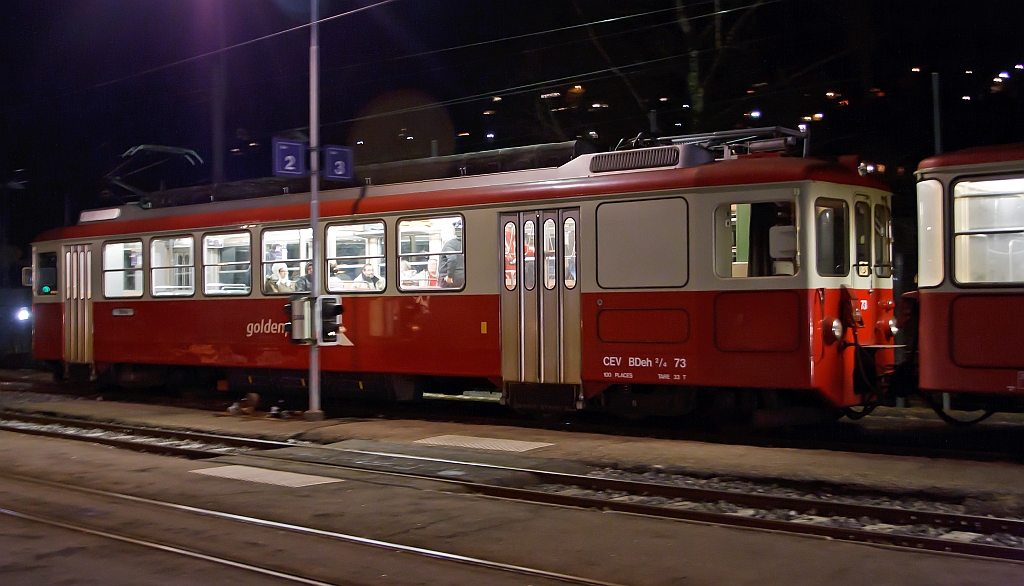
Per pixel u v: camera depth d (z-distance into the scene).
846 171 11.61
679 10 19.14
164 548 7.07
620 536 7.29
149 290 17.34
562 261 12.48
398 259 13.99
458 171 14.06
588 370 12.23
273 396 17.73
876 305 12.13
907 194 25.08
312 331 13.86
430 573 6.41
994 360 9.84
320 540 7.33
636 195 11.90
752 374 11.10
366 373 14.65
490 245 13.09
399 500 8.71
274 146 13.53
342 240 14.63
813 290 10.88
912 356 11.16
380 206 14.14
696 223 11.48
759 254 11.19
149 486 9.63
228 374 16.55
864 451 10.48
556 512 8.16
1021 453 10.28
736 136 12.66
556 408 12.57
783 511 8.02
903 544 6.89
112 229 18.03
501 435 12.27
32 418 15.47
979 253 9.98
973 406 10.34
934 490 8.26
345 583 6.20
